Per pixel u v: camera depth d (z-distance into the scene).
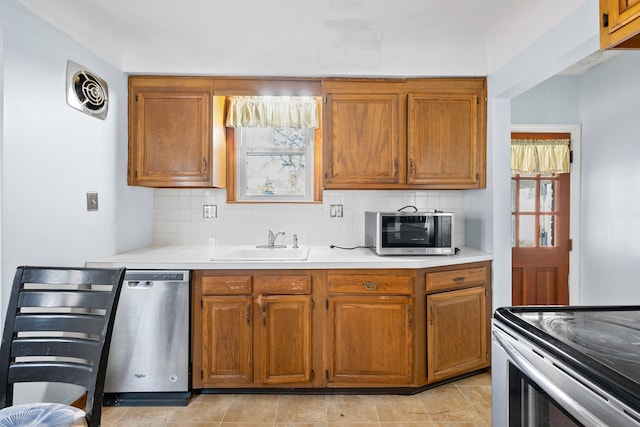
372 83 2.53
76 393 2.05
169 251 2.57
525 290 3.12
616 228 2.69
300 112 2.80
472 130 2.55
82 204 2.08
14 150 1.64
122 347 2.13
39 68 1.77
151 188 2.84
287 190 2.93
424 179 2.54
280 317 2.21
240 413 2.07
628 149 2.58
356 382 2.23
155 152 2.50
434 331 2.27
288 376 2.22
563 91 3.06
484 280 2.47
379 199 2.92
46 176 1.82
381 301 2.22
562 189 3.09
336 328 2.23
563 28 1.77
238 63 2.46
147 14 2.05
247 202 2.88
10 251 1.63
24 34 1.69
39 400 1.80
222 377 2.20
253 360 2.21
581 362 0.80
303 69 2.47
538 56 1.96
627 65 2.57
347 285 2.22
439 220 2.40
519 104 3.05
